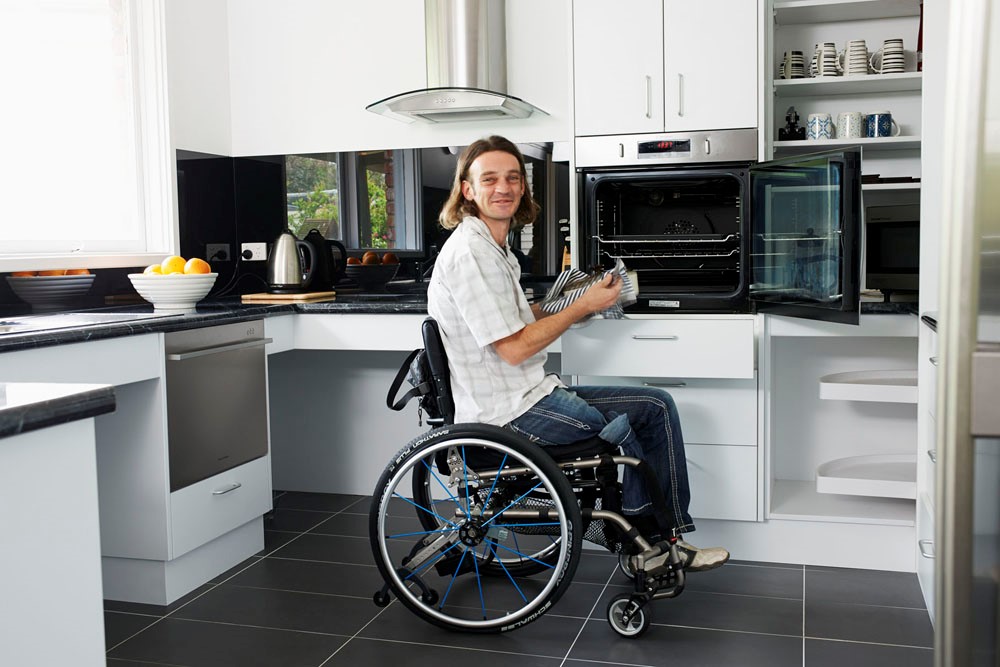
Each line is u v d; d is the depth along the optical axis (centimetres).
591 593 268
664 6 299
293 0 371
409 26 360
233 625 249
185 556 273
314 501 371
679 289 311
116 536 265
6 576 106
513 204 250
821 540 289
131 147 336
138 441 261
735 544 297
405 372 259
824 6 325
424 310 313
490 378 244
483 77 339
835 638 234
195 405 273
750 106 295
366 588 275
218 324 283
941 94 254
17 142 294
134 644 237
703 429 293
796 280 269
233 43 378
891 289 296
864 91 344
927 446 259
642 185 317
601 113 307
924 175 257
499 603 260
